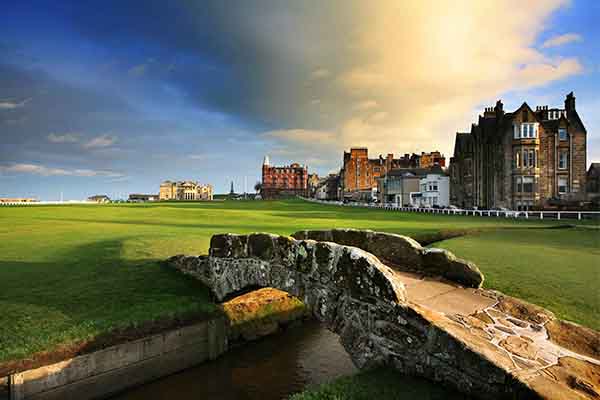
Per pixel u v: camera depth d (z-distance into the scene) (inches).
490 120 1969.7
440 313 204.7
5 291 416.5
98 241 719.1
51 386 286.4
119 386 323.9
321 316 254.5
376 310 211.5
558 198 1644.9
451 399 163.9
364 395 175.6
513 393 144.3
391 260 300.5
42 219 1311.5
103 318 346.6
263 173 6323.8
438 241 760.3
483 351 161.0
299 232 379.2
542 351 171.9
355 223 1137.4
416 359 187.5
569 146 1706.4
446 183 2391.7
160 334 350.6
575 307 304.2
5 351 287.0
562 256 525.3
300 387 336.5
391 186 2989.7
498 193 1791.3
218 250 406.3
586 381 145.5
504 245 645.3
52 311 363.9
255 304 465.1
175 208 2190.0
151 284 458.9
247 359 393.7
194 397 321.4
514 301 227.1
